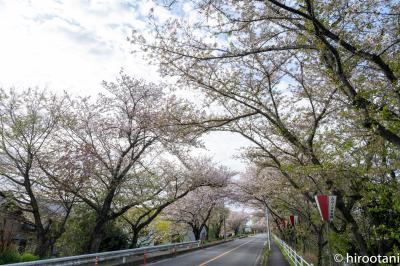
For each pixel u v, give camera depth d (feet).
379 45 21.85
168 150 65.46
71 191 58.03
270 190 64.23
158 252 79.10
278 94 40.81
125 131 62.18
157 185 73.46
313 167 28.25
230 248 123.85
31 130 59.31
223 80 36.60
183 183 81.05
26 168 58.08
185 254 90.53
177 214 129.18
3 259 41.55
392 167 25.82
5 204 58.18
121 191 69.10
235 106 39.17
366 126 22.80
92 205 60.95
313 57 32.07
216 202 128.47
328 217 26.89
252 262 71.15
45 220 68.49
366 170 27.12
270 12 27.89
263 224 233.35
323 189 38.91
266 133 44.93
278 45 30.68
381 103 22.82
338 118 35.65
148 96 65.05
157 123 38.40
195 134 37.32
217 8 26.48
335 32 23.76
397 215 31.37
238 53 29.09
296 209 66.59
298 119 41.78
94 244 58.29
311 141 34.47
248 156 49.39
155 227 124.16
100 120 64.28
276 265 64.69
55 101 63.05
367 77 28.73
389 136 21.54
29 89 61.77
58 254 75.20
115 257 54.29
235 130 40.88
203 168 85.81
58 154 61.77
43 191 62.80
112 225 72.49
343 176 29.73
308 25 22.27
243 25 27.71
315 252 80.94
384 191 26.20
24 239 76.18
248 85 38.52
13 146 59.16
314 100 38.45
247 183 99.14
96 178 64.39
